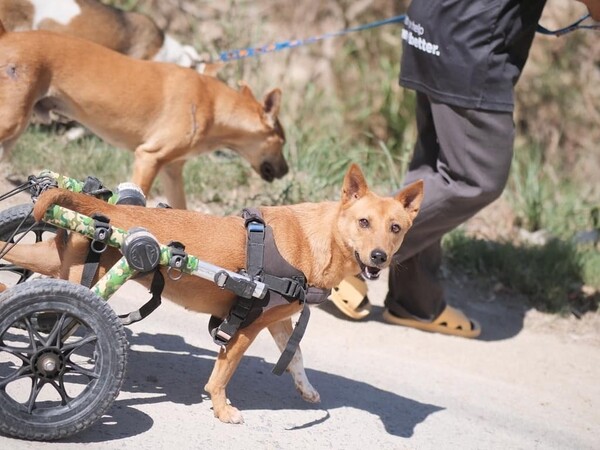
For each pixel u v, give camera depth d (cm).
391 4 1271
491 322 786
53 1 862
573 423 611
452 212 672
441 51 650
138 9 1152
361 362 634
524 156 1216
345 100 1208
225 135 783
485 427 562
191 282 456
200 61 941
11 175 795
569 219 1086
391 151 1152
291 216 493
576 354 750
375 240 489
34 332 400
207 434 450
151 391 484
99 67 699
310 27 1245
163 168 771
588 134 1312
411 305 724
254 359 582
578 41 1318
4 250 441
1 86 655
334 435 493
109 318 403
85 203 431
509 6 637
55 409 401
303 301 470
